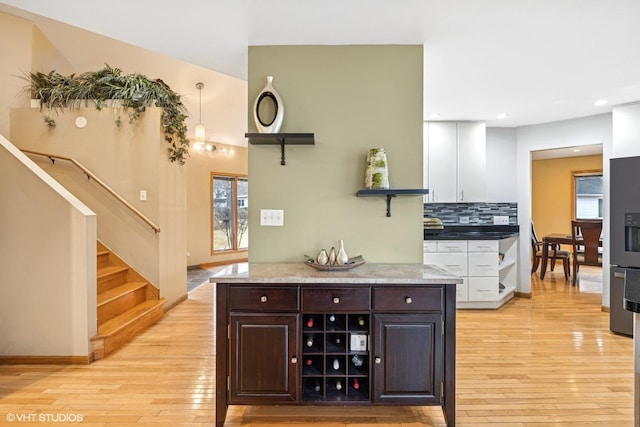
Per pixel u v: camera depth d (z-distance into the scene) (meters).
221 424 2.03
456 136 4.81
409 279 2.00
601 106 4.12
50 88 4.20
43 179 2.91
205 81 5.98
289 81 2.63
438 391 2.03
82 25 2.37
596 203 7.91
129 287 3.98
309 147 2.63
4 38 4.18
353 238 2.63
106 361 2.94
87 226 2.90
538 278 6.48
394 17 2.24
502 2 2.06
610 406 2.29
